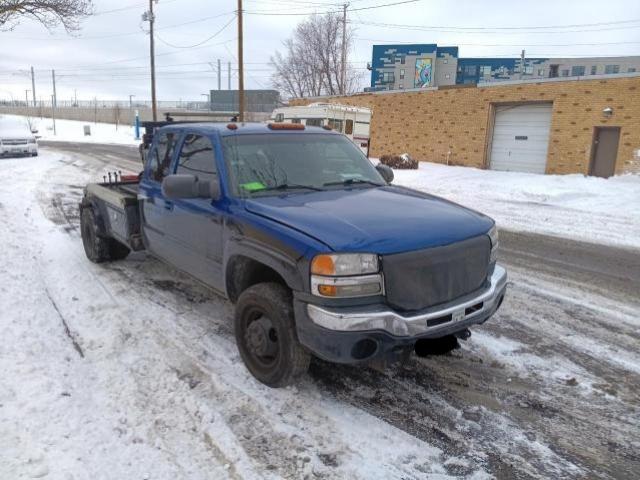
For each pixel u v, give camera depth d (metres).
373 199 4.21
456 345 3.77
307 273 3.37
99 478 2.84
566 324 5.33
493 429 3.46
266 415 3.53
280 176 4.48
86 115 77.19
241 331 4.06
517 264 7.82
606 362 4.46
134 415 3.47
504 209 13.10
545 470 3.08
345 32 44.47
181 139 5.12
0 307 5.04
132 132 55.75
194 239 4.69
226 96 54.22
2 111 97.81
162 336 4.71
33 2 18.67
